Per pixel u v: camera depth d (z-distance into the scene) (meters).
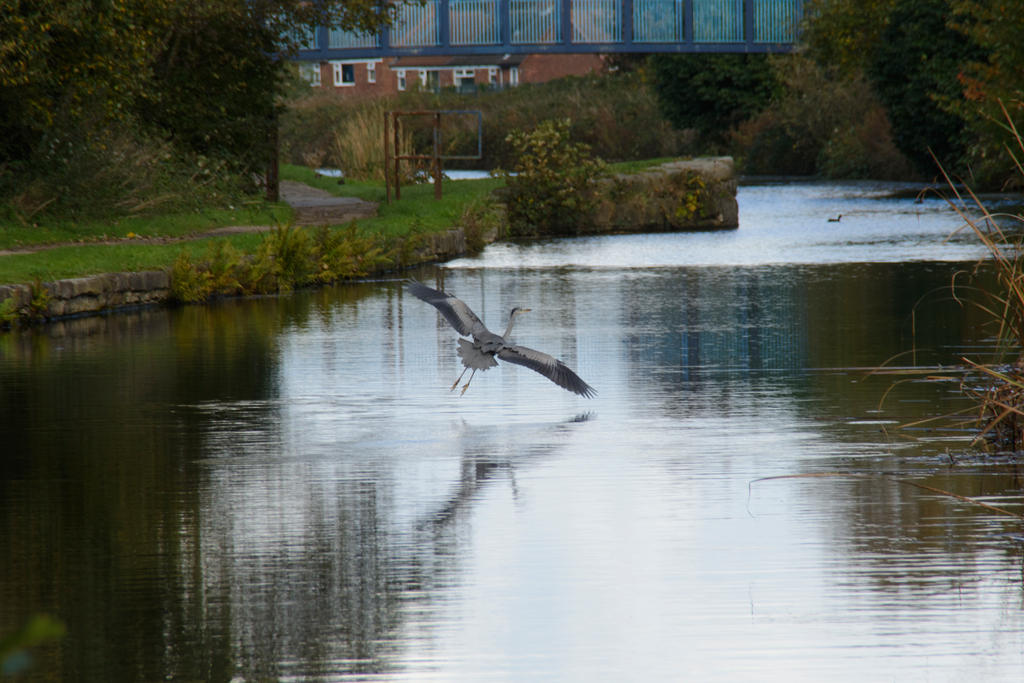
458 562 17.70
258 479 22.14
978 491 20.84
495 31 117.06
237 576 17.19
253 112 74.00
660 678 13.91
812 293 47.78
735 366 32.69
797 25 119.69
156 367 33.16
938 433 24.98
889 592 16.31
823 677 13.89
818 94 139.62
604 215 81.88
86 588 16.73
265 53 74.81
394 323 41.47
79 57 57.47
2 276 42.09
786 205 99.56
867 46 113.56
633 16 118.44
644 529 19.03
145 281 45.97
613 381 30.98
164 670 14.18
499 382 31.28
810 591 16.38
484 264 61.50
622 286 51.16
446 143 145.00
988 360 32.16
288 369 32.97
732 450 23.80
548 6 117.25
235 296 49.50
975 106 76.69
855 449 23.75
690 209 83.19
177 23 67.88
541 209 80.69
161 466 23.03
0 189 56.81
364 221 64.81
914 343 35.41
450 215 69.50
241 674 14.06
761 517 19.55
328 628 15.38
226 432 25.77
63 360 34.25
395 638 15.05
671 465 22.77
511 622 15.52
